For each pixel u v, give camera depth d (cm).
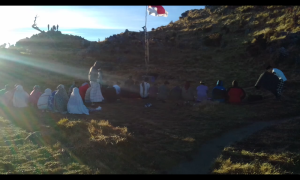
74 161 654
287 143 807
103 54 3297
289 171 631
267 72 1365
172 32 4678
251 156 702
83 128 880
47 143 768
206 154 731
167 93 1448
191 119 1068
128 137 773
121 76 2258
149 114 1150
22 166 625
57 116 1074
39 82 1892
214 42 3662
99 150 693
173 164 658
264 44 2745
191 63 2788
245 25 4072
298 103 1291
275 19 3709
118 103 1377
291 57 2284
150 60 2989
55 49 4000
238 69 2422
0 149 712
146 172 608
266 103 1298
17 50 3173
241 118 1077
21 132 854
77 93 1133
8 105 1217
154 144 779
